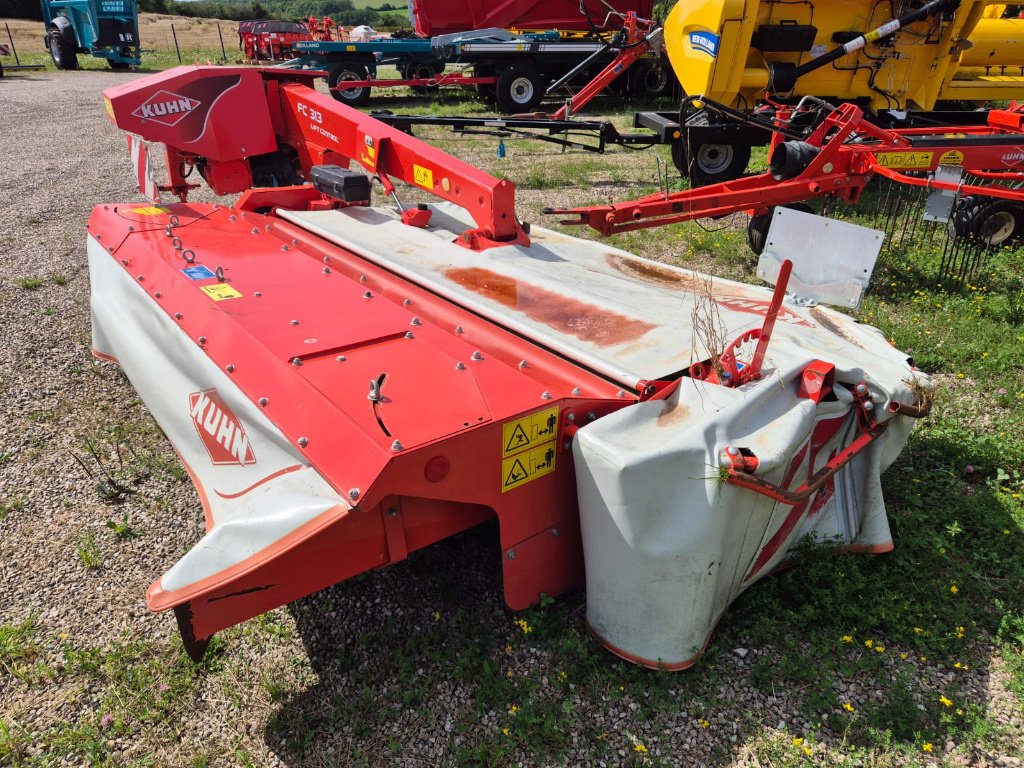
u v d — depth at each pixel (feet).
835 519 9.64
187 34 134.10
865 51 28.07
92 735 7.64
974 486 11.48
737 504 7.47
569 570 8.76
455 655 8.46
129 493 11.49
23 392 14.35
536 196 29.32
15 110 49.60
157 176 32.32
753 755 7.41
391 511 7.23
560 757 7.35
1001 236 21.97
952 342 15.83
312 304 10.10
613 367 8.47
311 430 7.46
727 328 9.70
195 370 9.81
